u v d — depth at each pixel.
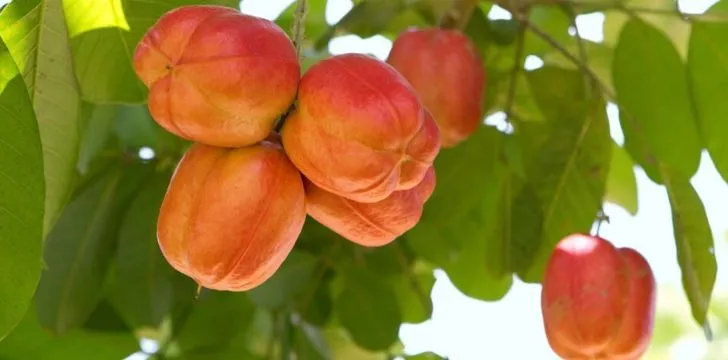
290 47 0.93
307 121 0.92
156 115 0.94
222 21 0.92
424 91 1.18
